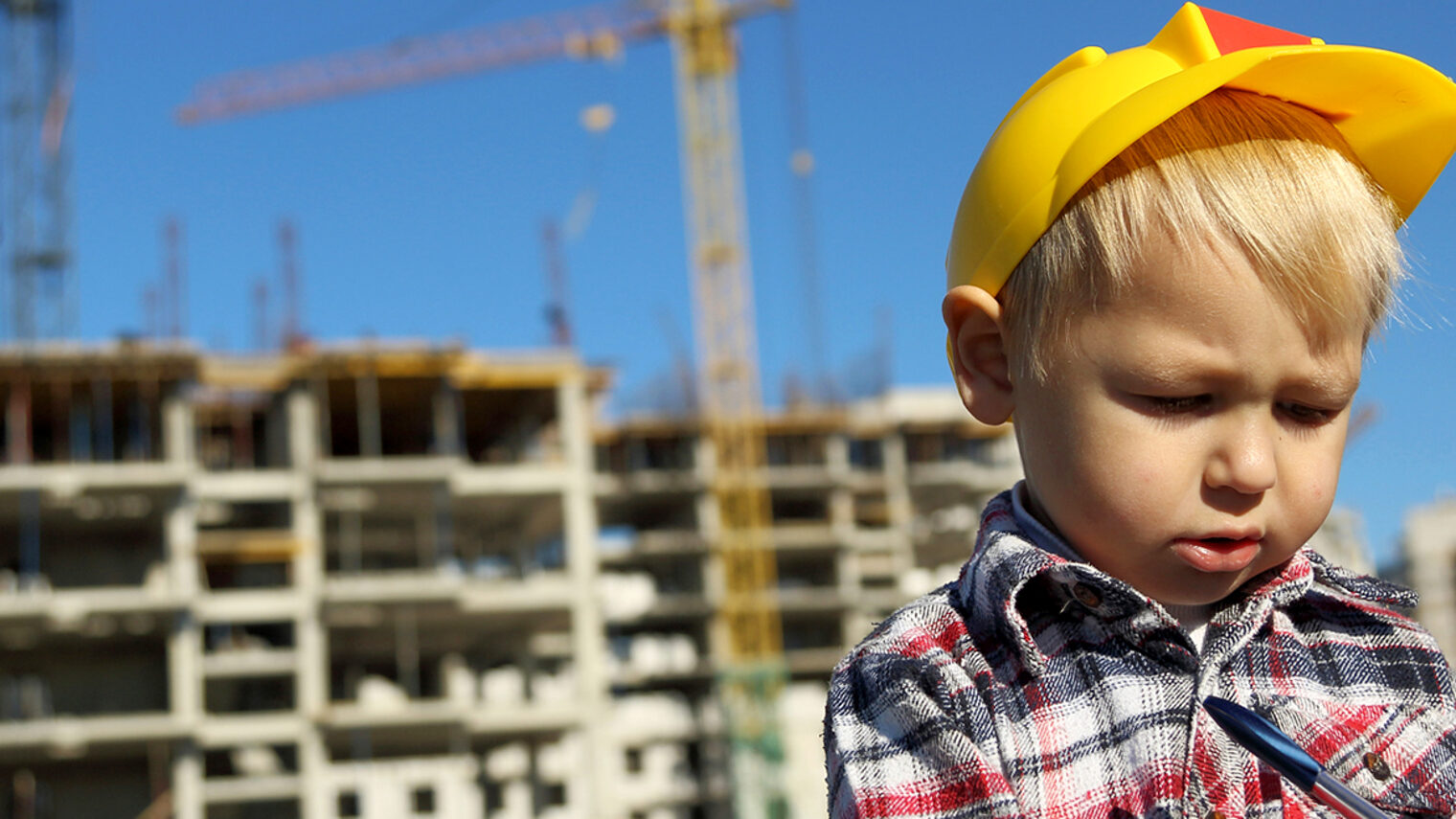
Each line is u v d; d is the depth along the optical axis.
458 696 51.84
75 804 41.03
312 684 44.97
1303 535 1.25
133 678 42.28
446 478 46.16
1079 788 1.32
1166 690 1.32
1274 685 1.39
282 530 48.38
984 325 1.34
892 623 1.44
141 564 42.47
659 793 58.03
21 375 41.91
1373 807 1.02
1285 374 1.18
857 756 1.35
